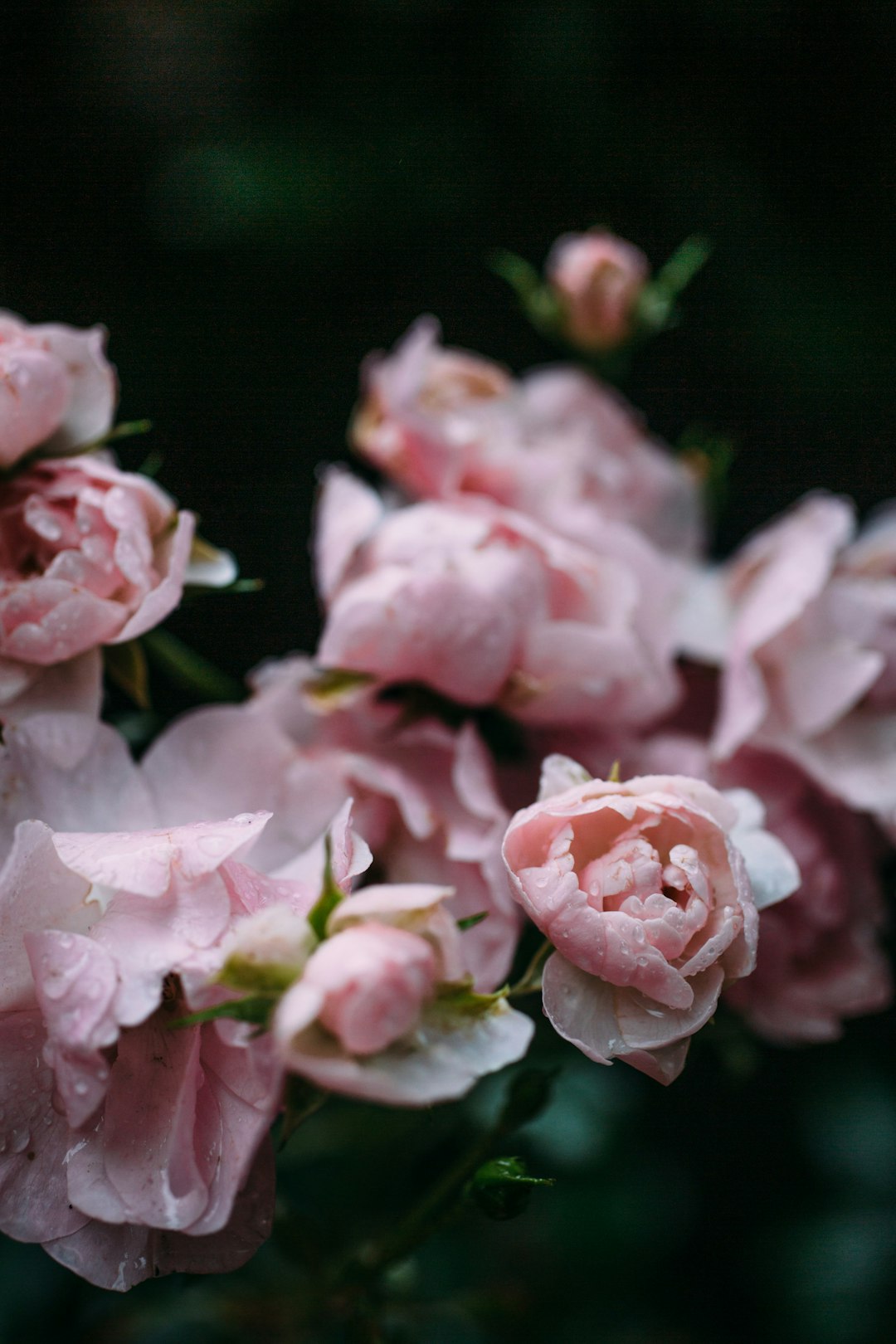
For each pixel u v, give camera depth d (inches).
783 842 22.0
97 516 19.7
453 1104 23.8
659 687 21.6
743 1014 22.4
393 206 31.9
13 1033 18.6
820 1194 28.2
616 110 33.4
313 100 32.3
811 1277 27.5
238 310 32.8
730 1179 29.6
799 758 22.0
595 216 34.3
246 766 20.3
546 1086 20.5
